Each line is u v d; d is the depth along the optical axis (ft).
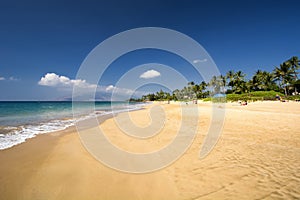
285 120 37.04
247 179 13.21
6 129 34.60
